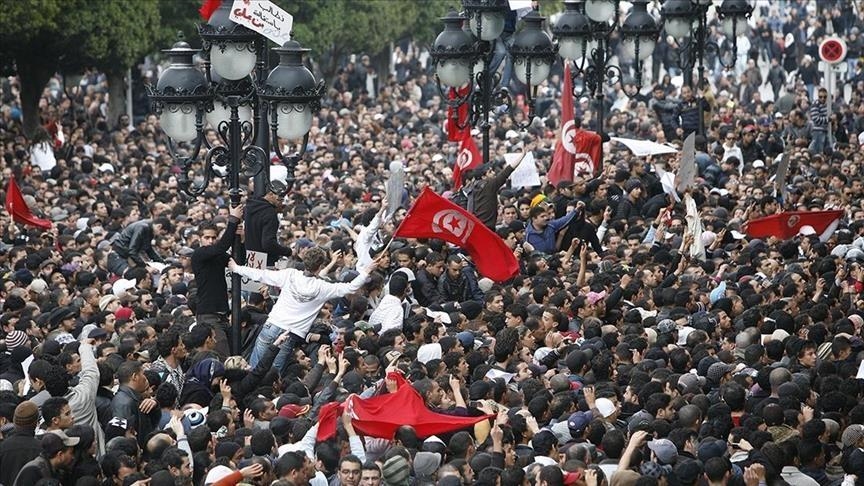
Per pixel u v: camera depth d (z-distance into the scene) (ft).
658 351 166.50
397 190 236.02
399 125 466.29
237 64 170.40
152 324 172.35
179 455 126.82
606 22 292.61
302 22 536.01
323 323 171.63
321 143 407.03
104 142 433.07
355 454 129.29
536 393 147.95
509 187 293.02
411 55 647.56
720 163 336.08
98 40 437.99
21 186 326.03
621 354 165.17
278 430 137.18
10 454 128.88
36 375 142.00
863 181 286.46
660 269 205.87
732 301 190.60
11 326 184.55
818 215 240.94
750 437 141.28
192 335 160.66
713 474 129.39
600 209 249.75
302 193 303.68
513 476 123.44
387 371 146.10
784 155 277.23
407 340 170.91
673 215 260.62
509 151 379.76
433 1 593.01
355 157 371.97
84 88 567.18
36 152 364.79
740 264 220.02
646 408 146.00
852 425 145.69
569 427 140.46
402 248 199.00
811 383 162.40
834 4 614.34
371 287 189.98
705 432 143.13
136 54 458.91
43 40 425.69
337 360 158.92
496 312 184.65
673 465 132.36
